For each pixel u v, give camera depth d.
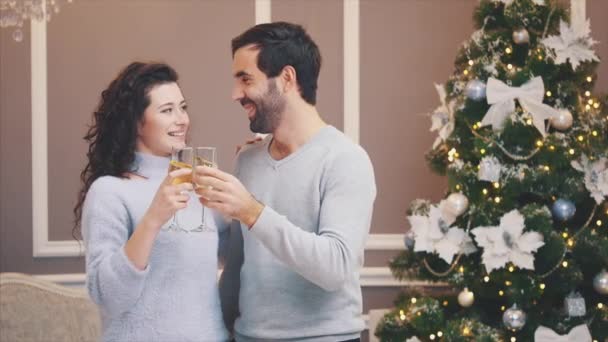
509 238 3.11
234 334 2.36
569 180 3.12
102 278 2.07
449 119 3.38
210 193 2.01
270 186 2.29
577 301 3.13
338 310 2.23
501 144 3.17
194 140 4.15
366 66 4.24
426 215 3.35
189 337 2.18
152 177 2.30
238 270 2.44
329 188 2.19
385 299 4.23
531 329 3.18
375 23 4.24
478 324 3.16
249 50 2.26
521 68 3.17
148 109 2.29
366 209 2.19
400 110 4.25
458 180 3.24
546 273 3.15
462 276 3.25
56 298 3.49
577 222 3.33
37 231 4.07
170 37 4.14
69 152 4.09
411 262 3.41
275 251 2.05
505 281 3.14
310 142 2.27
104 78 4.10
